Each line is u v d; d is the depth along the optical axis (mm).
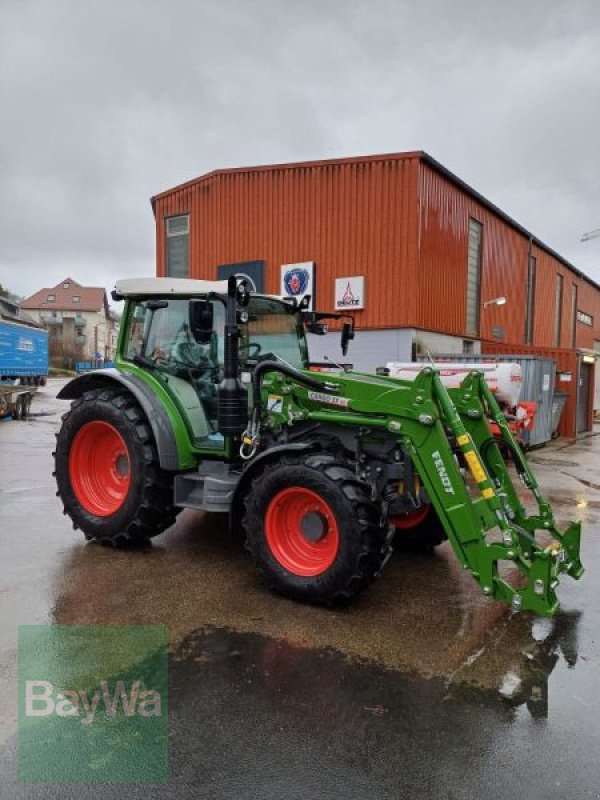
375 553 3607
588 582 4289
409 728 2516
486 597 3955
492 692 2807
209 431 4816
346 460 3963
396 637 3348
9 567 4367
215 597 3857
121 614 3580
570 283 26406
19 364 25297
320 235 13617
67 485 4996
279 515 3891
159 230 16297
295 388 4199
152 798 2107
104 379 5004
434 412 3568
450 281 14469
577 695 2797
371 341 13180
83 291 86500
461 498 3480
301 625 3475
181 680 2857
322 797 2119
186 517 5883
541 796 2145
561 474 9039
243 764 2283
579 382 15297
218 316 4730
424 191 13031
